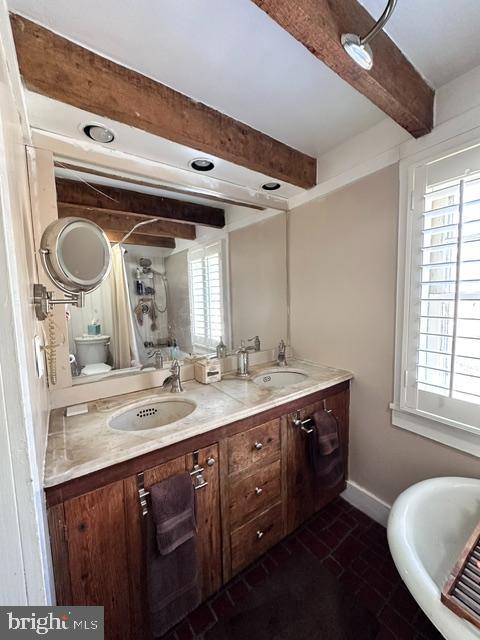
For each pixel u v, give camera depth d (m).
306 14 0.74
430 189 1.32
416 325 1.42
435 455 1.44
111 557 0.98
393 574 1.38
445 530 1.21
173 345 1.74
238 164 1.54
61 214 1.31
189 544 1.07
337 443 1.62
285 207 2.16
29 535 0.60
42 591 0.62
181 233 1.76
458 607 0.79
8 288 0.54
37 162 1.22
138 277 1.60
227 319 1.98
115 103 1.05
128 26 0.90
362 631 1.14
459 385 1.29
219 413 1.27
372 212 1.61
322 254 1.94
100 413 1.30
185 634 1.15
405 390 1.50
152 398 1.48
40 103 1.02
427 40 1.04
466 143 1.19
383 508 1.69
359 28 0.88
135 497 1.02
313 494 1.69
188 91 1.22
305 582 1.35
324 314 1.97
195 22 0.90
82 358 1.42
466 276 1.22
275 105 1.33
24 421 0.57
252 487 1.38
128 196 1.54
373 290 1.65
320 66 1.10
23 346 0.59
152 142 1.32
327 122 1.50
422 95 1.21
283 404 1.49
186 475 1.11
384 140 1.51
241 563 1.36
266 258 2.12
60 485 0.88
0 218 0.52
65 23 0.89
